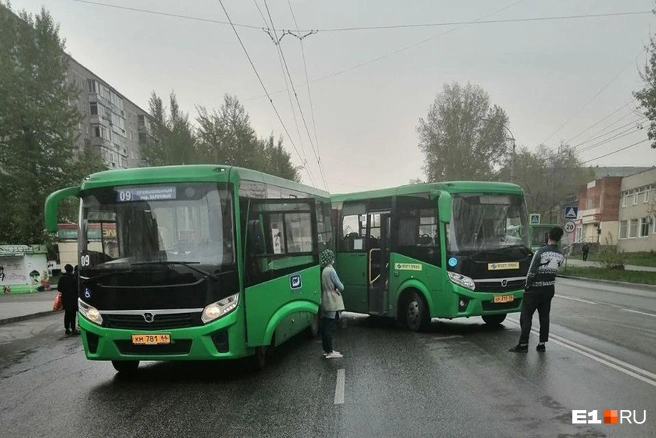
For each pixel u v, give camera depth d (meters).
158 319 6.57
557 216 62.62
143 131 74.00
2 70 31.33
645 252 43.44
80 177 34.16
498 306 9.98
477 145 55.31
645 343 8.70
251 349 7.08
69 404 6.20
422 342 9.25
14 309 18.20
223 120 39.44
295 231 8.84
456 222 10.04
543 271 8.00
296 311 8.66
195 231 6.78
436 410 5.45
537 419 5.12
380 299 11.28
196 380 7.11
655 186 43.72
